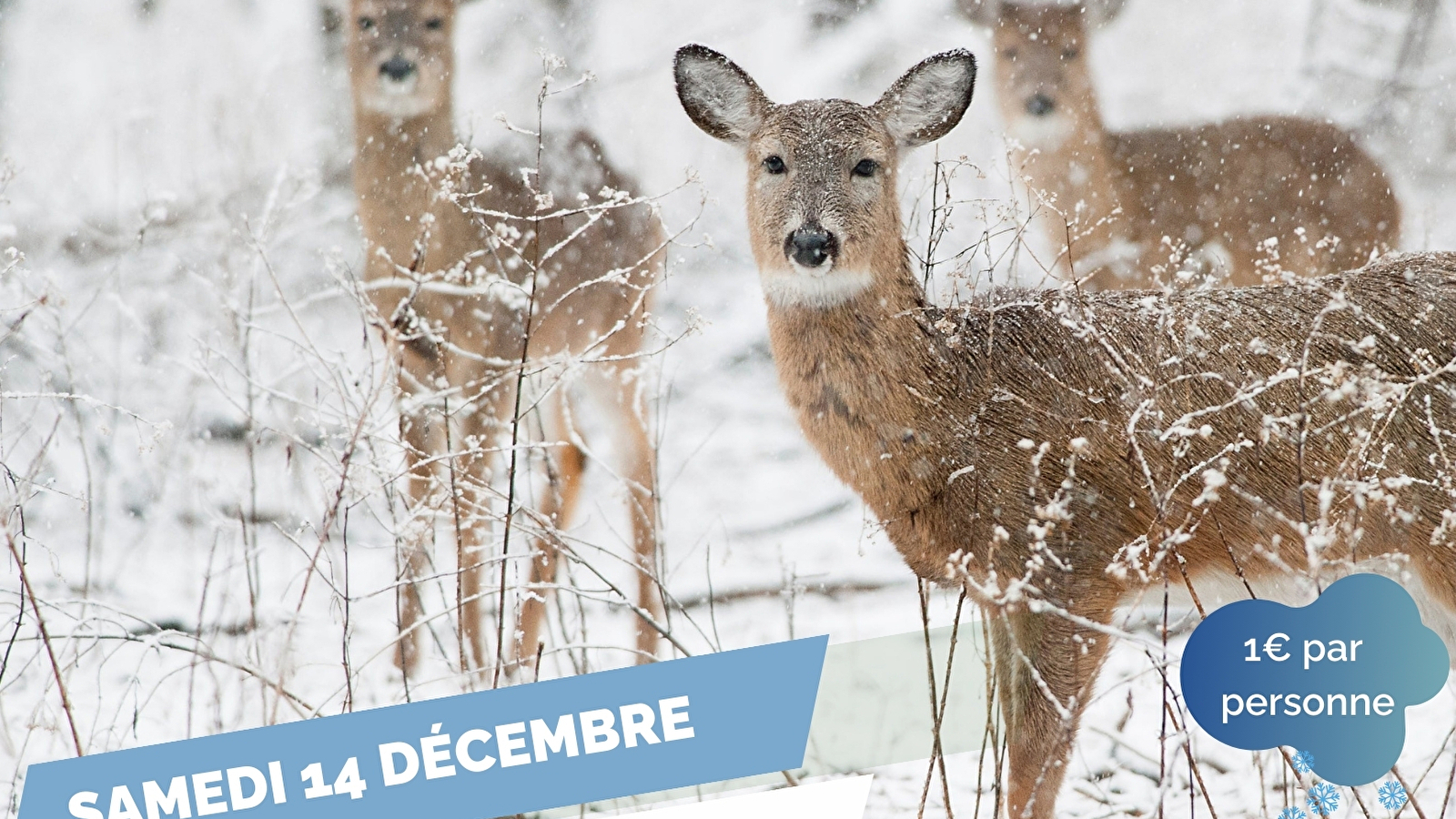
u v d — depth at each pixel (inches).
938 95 387.5
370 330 512.7
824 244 340.8
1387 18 899.4
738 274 787.4
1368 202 651.5
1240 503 333.7
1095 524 334.6
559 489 475.2
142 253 632.4
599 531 552.7
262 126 722.2
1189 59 933.2
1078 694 329.7
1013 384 344.2
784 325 354.0
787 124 358.6
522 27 880.9
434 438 440.8
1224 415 333.4
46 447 402.6
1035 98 660.1
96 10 840.3
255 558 413.1
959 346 348.5
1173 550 315.9
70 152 738.8
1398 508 314.5
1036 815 327.6
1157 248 637.3
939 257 557.9
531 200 521.0
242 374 389.4
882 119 385.7
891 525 353.1
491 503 430.3
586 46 885.2
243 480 531.2
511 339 500.4
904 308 352.2
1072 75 660.7
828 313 347.9
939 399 344.8
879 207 352.2
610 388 525.0
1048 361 345.1
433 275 400.2
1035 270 625.0
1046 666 331.6
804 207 344.8
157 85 784.9
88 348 565.9
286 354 600.1
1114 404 337.4
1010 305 354.6
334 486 401.1
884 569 531.2
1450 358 333.7
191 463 508.1
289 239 646.5
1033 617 333.1
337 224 685.9
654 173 826.2
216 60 805.2
